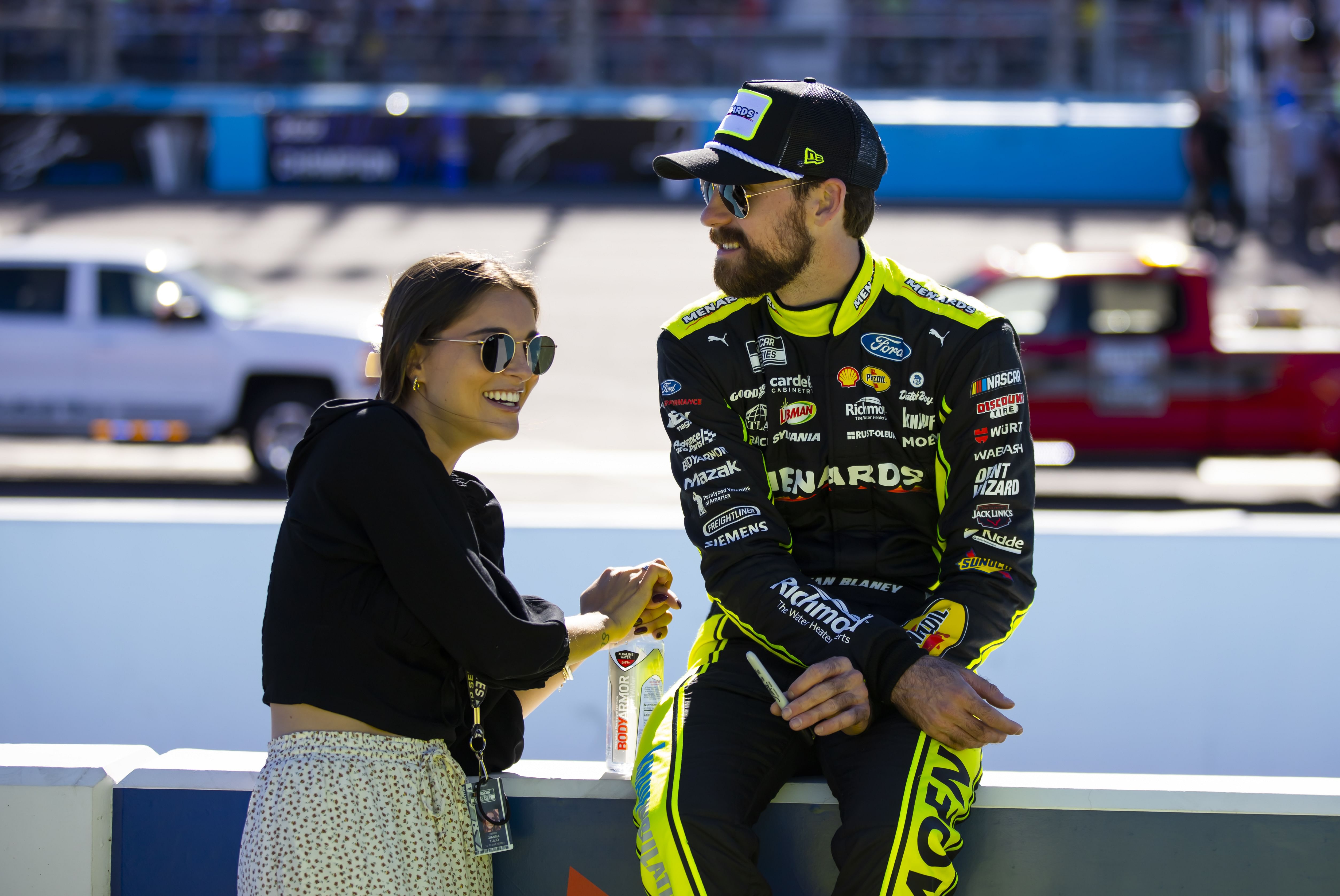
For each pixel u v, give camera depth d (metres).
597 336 25.56
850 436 3.92
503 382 3.80
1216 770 7.29
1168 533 7.39
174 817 3.96
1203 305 16.36
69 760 4.01
